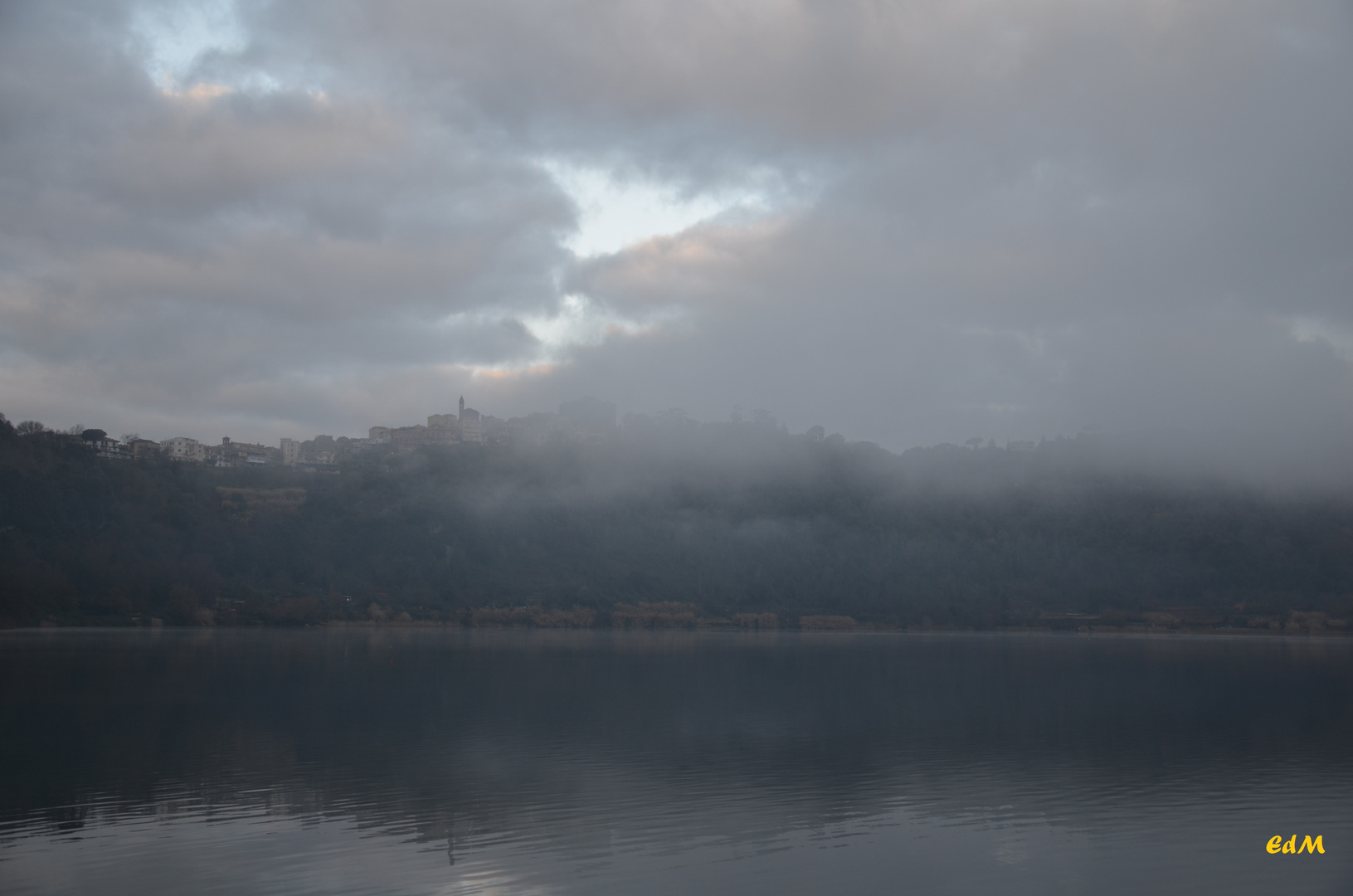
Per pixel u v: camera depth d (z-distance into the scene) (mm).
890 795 35656
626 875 25672
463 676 85938
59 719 55438
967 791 36438
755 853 27891
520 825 31000
